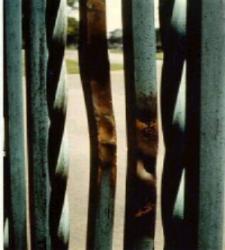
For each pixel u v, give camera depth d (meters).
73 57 16.47
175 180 1.13
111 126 1.14
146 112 1.11
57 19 1.17
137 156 1.12
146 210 1.13
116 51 18.97
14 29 1.18
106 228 1.17
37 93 1.18
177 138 1.12
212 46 1.06
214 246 1.11
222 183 1.10
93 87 1.13
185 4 1.10
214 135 1.08
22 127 1.22
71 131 6.39
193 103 1.10
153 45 1.09
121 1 1.11
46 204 1.21
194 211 1.11
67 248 1.26
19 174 1.23
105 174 1.15
